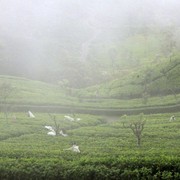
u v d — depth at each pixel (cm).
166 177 3172
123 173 3325
